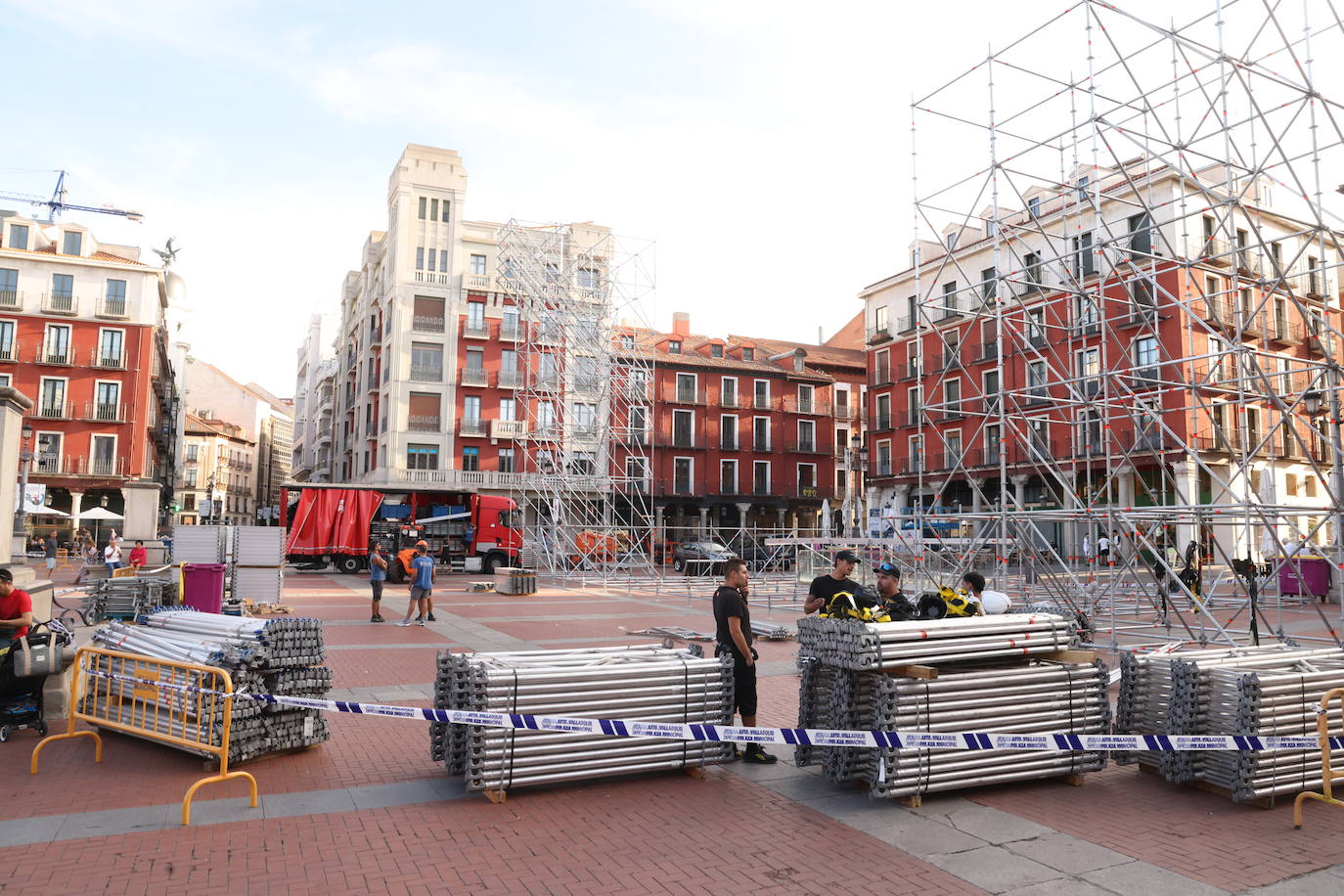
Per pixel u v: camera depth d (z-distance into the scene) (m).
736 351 55.94
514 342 48.75
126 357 46.38
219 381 99.31
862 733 5.63
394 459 45.78
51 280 45.56
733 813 5.66
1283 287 13.78
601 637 14.77
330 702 6.08
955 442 39.88
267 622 6.76
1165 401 27.91
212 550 16.34
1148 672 6.71
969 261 38.94
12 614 7.67
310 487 30.67
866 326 46.62
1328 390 13.29
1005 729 6.09
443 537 32.34
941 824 5.48
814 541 22.16
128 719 6.88
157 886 4.39
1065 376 18.94
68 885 4.38
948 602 7.26
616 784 6.26
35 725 7.38
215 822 5.36
